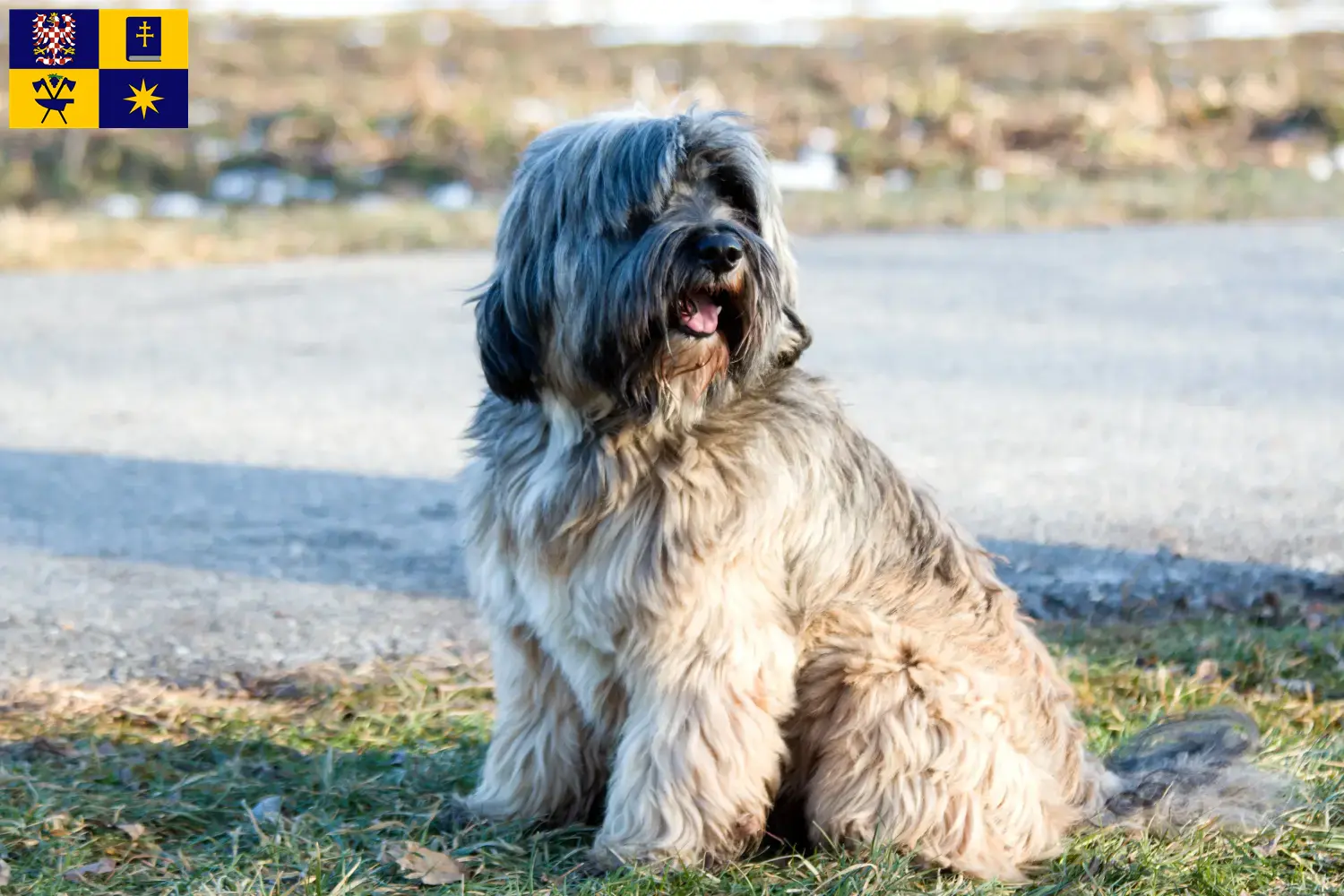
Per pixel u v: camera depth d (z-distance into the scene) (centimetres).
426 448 1296
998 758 559
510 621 590
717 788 545
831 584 572
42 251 2373
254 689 770
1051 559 984
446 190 2922
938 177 3092
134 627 856
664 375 550
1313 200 2806
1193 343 1716
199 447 1306
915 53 4212
